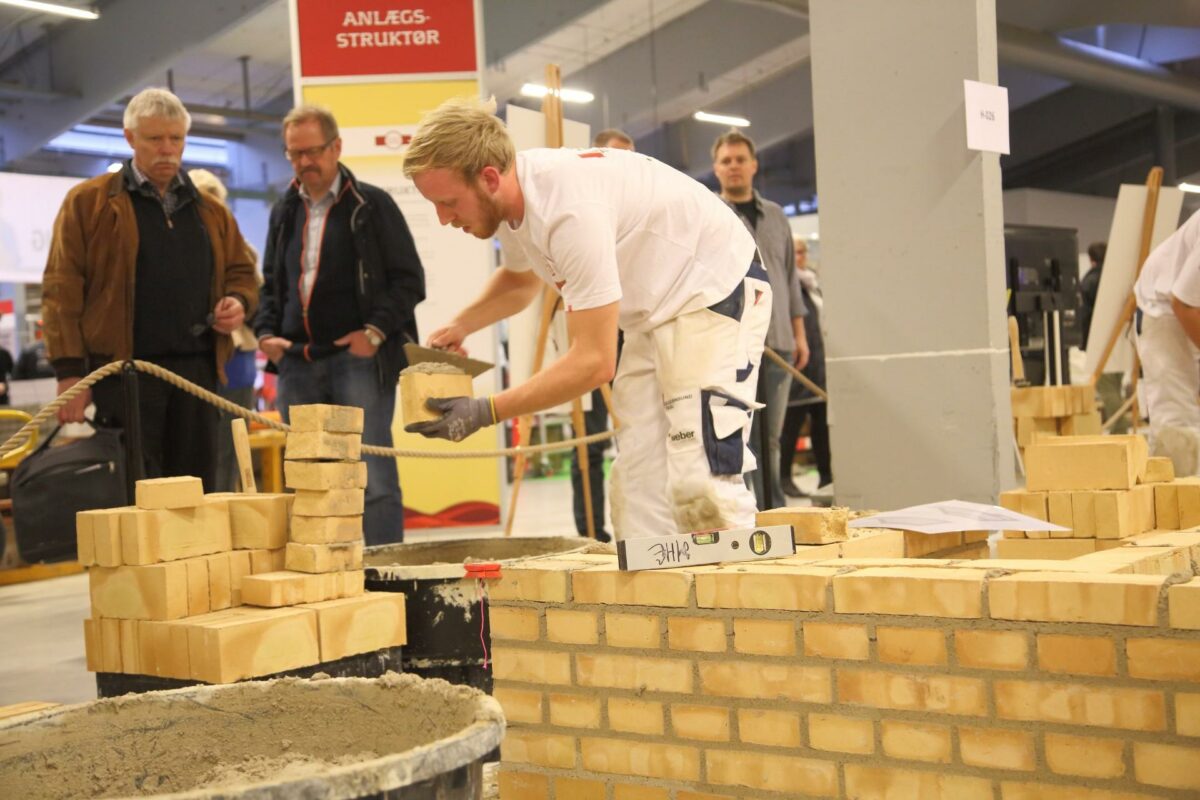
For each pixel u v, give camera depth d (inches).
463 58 262.8
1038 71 591.2
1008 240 216.7
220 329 158.9
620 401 101.9
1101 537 107.0
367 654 107.3
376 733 61.5
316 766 60.3
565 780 83.3
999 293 161.5
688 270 95.1
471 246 265.7
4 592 233.8
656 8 602.5
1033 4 558.9
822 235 172.1
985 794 67.6
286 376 174.4
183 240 158.2
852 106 168.1
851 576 71.7
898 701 70.3
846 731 72.2
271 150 717.3
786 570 75.2
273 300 177.3
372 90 262.7
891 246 166.1
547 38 607.8
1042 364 221.0
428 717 59.3
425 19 262.1
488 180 88.1
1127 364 223.8
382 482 171.6
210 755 62.6
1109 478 107.9
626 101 666.2
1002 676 66.9
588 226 87.9
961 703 68.2
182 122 154.8
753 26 617.9
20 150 592.4
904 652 70.0
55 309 150.4
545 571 83.9
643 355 100.4
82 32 547.5
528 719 85.0
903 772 70.2
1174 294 169.8
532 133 182.5
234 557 106.3
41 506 140.1
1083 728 64.5
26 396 334.0
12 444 126.5
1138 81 634.8
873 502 169.9
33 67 568.1
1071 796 64.9
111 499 141.7
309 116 167.3
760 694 75.3
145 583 101.2
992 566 72.7
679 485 95.7
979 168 158.2
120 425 152.7
